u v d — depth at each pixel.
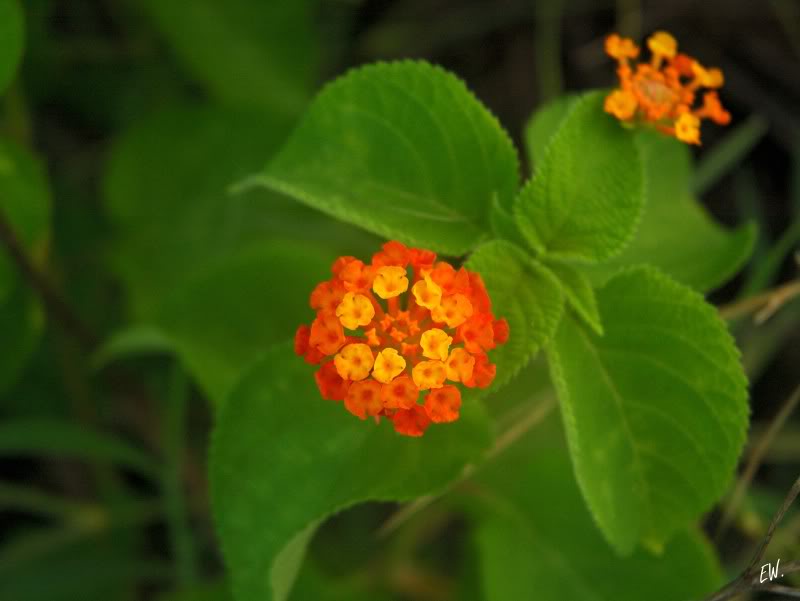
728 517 0.41
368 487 0.36
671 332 0.35
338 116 0.37
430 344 0.32
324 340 0.32
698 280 0.40
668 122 0.35
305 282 0.42
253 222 0.50
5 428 0.45
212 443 0.37
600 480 0.36
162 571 0.47
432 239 0.36
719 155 0.54
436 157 0.37
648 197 0.42
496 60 0.60
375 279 0.32
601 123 0.36
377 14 0.61
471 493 0.41
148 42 0.56
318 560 0.47
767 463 0.51
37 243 0.43
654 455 0.36
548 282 0.35
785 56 0.57
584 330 0.36
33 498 0.46
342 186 0.37
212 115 0.51
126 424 0.52
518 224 0.36
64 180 0.55
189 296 0.42
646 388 0.36
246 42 0.52
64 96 0.56
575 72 0.59
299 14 0.53
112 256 0.50
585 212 0.36
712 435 0.36
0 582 0.46
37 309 0.44
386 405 0.32
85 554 0.47
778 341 0.53
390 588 0.46
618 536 0.37
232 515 0.37
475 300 0.32
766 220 0.56
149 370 0.52
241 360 0.42
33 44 0.51
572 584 0.40
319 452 0.37
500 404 0.42
